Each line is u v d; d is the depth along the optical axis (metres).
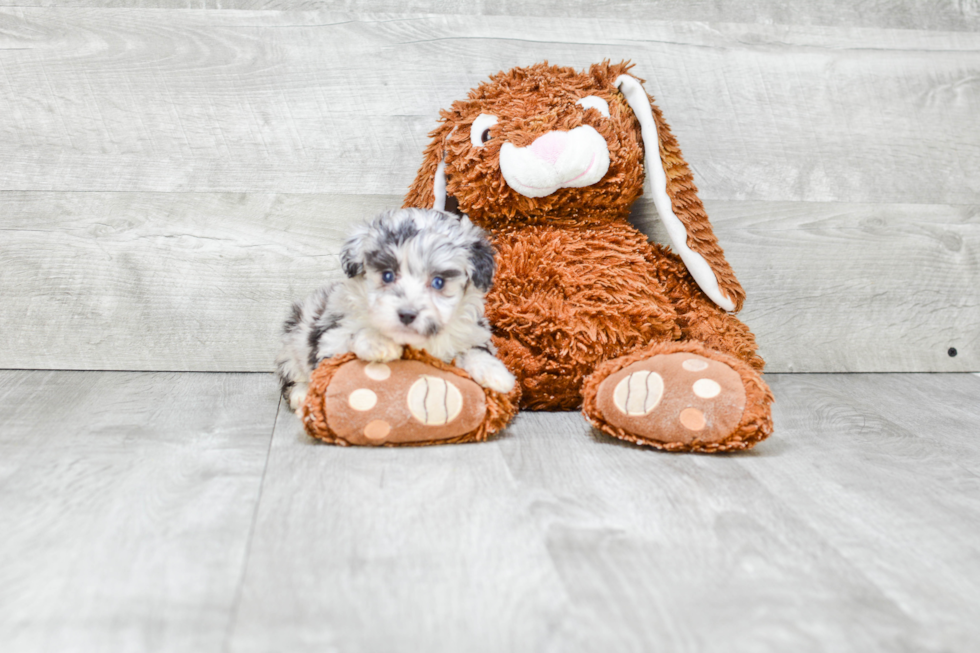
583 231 1.99
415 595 1.02
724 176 2.37
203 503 1.30
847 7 2.37
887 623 0.99
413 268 1.57
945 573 1.14
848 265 2.46
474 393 1.63
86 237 2.21
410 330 1.52
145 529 1.20
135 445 1.61
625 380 1.64
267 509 1.28
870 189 2.44
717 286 2.05
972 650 0.94
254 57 2.20
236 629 0.94
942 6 2.41
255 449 1.59
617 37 2.29
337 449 1.60
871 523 1.31
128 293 2.25
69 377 2.18
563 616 0.98
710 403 1.58
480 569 1.09
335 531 1.20
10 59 2.13
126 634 0.92
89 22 2.14
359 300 1.65
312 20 2.20
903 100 2.42
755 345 2.09
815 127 2.39
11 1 2.11
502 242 1.96
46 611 0.97
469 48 2.25
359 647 0.90
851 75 2.38
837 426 1.90
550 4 2.26
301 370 1.81
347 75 2.23
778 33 2.34
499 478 1.45
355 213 2.28
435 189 2.02
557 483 1.43
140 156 2.20
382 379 1.59
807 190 2.40
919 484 1.50
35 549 1.13
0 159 2.16
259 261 2.27
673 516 1.30
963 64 2.44
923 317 2.52
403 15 2.22
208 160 2.22
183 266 2.25
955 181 2.47
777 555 1.17
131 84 2.17
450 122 2.01
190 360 2.29
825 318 2.47
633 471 1.51
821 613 1.01
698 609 1.01
